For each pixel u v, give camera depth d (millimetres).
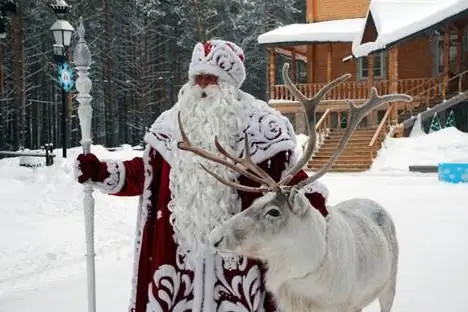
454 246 7680
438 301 5480
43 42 37125
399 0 25453
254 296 3119
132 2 39969
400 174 19031
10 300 5672
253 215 2916
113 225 9117
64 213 9594
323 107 26016
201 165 2994
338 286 3188
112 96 38812
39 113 39562
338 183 16125
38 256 7293
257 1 42469
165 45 42812
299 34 27422
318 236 3035
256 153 3139
